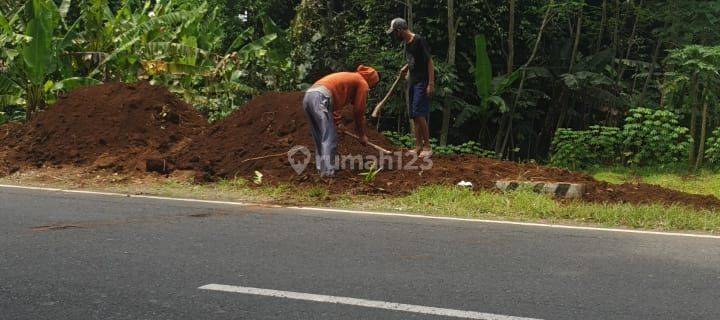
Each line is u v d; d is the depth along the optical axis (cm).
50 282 398
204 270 429
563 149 1280
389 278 413
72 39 1387
